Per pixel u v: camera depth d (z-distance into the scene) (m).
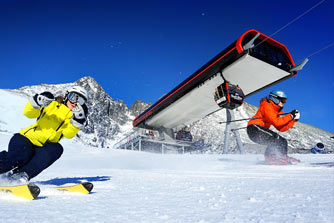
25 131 1.96
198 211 1.08
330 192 1.54
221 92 10.59
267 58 12.98
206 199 1.40
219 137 49.44
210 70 15.22
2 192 1.39
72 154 16.34
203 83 17.23
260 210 1.08
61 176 3.09
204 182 2.30
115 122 127.56
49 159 1.94
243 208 1.13
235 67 13.96
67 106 2.06
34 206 1.18
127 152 19.27
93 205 1.24
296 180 2.31
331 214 0.98
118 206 1.21
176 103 22.28
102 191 1.79
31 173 1.88
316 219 0.90
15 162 1.86
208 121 60.50
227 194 1.57
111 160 9.45
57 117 2.00
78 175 3.20
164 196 1.53
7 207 1.14
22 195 1.35
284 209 1.09
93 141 99.94
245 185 2.02
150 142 34.81
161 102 22.94
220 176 2.91
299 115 5.23
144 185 2.12
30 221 0.88
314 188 1.74
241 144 19.28
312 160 6.10
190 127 55.19
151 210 1.11
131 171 3.98
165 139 31.64
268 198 1.39
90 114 115.31
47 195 1.56
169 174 3.30
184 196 1.52
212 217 0.97
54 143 2.02
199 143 36.09
